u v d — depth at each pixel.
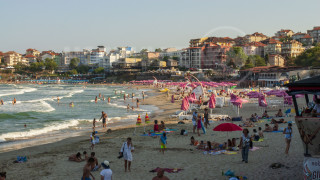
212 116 38.34
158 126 31.19
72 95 109.06
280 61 159.00
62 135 32.62
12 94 114.12
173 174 15.25
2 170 18.00
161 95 102.50
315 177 10.49
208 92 85.56
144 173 15.86
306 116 10.71
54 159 20.45
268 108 47.69
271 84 112.75
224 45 182.88
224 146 20.44
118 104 72.06
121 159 19.55
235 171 15.11
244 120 35.69
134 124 39.91
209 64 175.50
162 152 20.61
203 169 15.88
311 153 10.59
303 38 194.38
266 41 187.62
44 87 181.88
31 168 18.27
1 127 38.16
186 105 41.03
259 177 13.95
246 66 144.38
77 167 18.09
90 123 41.25
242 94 73.44
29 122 42.44
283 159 16.70
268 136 24.06
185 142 23.98
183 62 199.38
